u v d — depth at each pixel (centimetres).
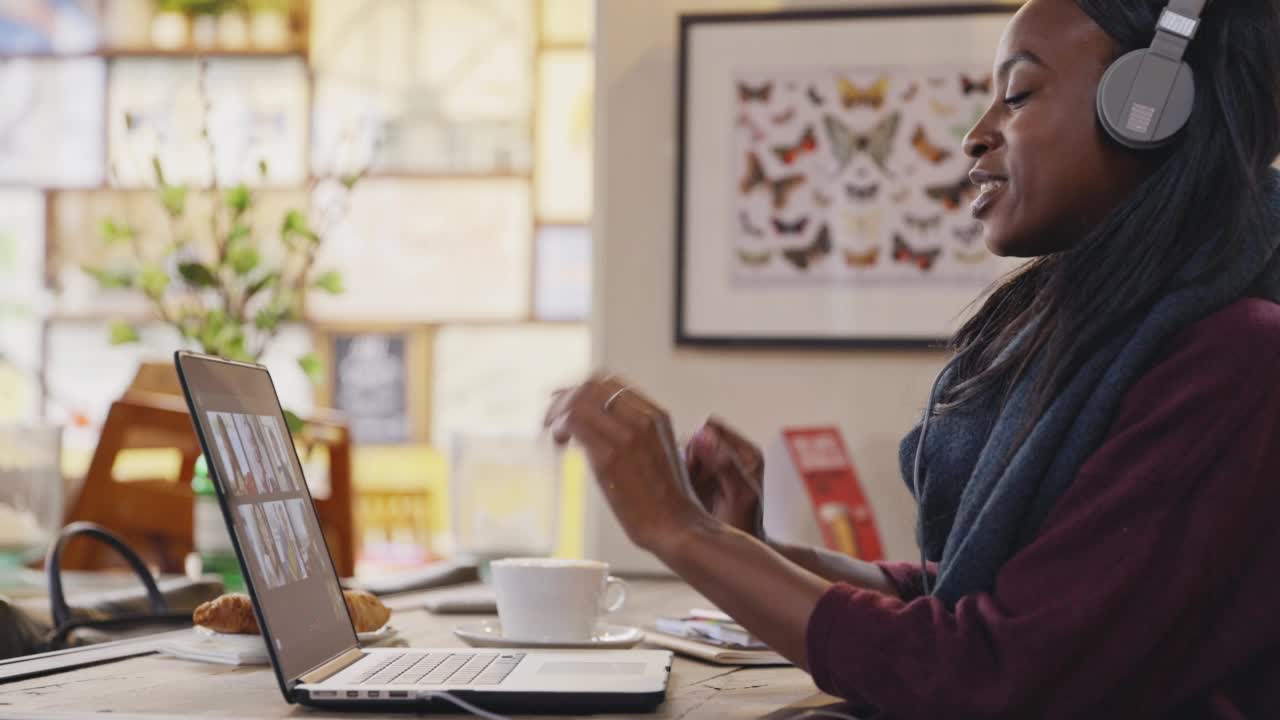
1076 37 79
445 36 675
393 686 71
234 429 78
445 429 671
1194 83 77
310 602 81
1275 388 68
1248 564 67
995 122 83
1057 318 78
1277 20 78
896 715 68
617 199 246
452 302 674
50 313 670
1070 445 72
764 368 242
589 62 667
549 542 175
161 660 91
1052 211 80
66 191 675
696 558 72
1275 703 70
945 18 239
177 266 179
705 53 244
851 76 241
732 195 243
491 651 88
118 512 199
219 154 669
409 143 675
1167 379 69
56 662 88
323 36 675
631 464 74
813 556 102
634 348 245
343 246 671
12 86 678
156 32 675
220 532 150
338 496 220
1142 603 65
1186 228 75
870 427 240
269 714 70
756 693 80
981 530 73
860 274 240
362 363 672
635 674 77
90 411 664
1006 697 64
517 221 672
